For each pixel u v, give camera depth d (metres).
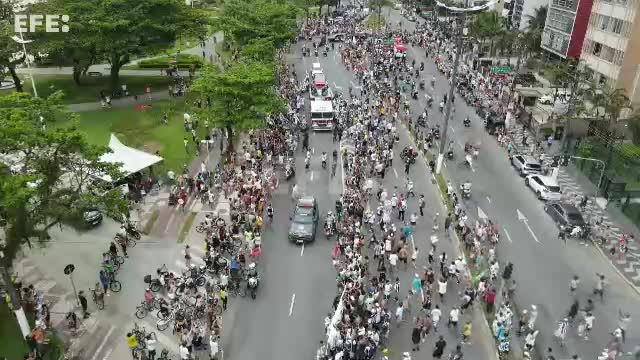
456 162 58.59
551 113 68.56
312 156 58.25
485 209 48.59
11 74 69.56
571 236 44.38
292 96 75.00
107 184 35.56
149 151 56.59
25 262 38.28
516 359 31.05
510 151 60.25
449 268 37.66
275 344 31.52
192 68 79.81
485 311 34.84
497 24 103.44
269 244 41.62
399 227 44.88
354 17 144.50
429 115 71.81
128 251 39.91
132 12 67.00
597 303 36.41
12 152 29.89
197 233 42.53
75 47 65.38
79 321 32.72
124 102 70.69
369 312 32.72
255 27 72.56
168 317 32.66
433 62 99.00
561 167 57.75
